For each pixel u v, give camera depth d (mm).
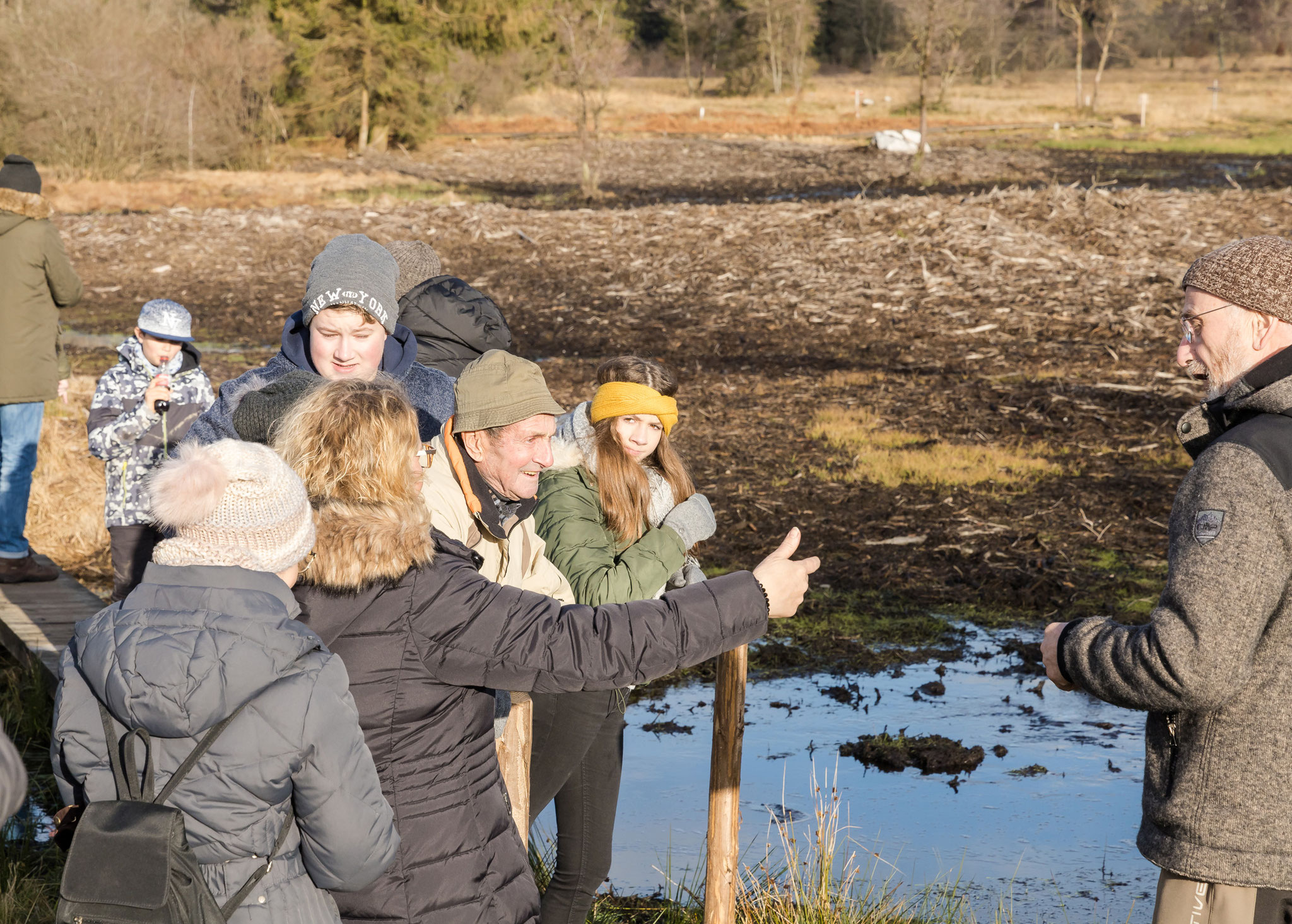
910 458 11484
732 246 23906
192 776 2039
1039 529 9570
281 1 49438
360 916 2311
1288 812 2381
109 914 1958
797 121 62250
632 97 73438
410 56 50500
